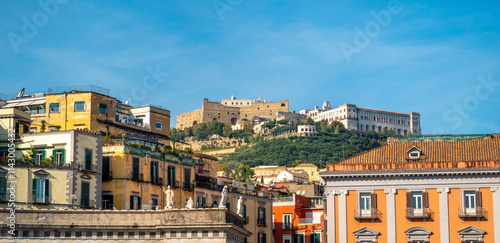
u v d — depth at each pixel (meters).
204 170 125.88
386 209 106.00
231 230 82.44
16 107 113.12
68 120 115.81
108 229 82.69
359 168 107.81
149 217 82.88
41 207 91.50
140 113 129.38
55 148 98.25
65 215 82.62
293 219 134.38
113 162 104.56
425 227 104.56
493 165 104.06
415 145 111.56
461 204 104.00
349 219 107.12
